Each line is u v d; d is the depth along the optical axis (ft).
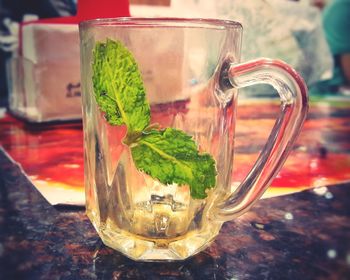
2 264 0.48
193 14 1.33
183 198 0.48
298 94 0.49
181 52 0.46
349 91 1.74
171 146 0.47
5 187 0.73
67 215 0.62
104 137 0.49
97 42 0.46
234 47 0.50
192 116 0.47
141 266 0.48
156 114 0.46
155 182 0.48
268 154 0.50
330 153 0.96
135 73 0.46
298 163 0.88
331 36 1.69
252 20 1.42
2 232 0.56
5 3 1.33
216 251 0.51
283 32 1.51
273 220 0.61
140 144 0.47
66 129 1.14
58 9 1.38
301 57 1.58
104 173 0.50
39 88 1.08
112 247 0.51
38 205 0.65
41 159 0.90
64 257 0.49
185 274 0.46
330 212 0.64
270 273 0.47
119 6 0.83
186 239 0.49
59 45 1.06
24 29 1.10
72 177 0.79
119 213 0.49
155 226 0.48
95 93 0.48
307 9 1.57
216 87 0.49
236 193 0.50
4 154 0.93
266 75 0.49
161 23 0.45
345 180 0.78
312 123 1.27
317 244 0.54
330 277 0.46
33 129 1.11
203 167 0.48
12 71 1.26
